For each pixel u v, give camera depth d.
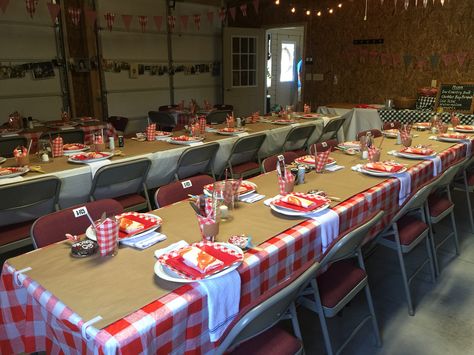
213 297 1.20
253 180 2.37
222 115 5.34
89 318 1.07
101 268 1.34
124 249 1.47
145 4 6.59
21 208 2.33
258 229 1.64
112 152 2.96
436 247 2.71
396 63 6.17
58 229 1.69
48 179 2.33
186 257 1.31
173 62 7.24
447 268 2.72
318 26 6.95
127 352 1.01
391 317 2.21
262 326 1.27
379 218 1.78
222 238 1.55
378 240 2.27
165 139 3.54
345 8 6.55
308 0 6.97
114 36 6.25
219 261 1.29
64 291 1.20
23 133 3.93
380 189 2.13
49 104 5.69
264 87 8.38
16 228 2.36
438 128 3.79
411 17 5.88
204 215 1.60
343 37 6.68
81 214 1.77
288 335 1.44
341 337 2.04
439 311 2.26
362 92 6.66
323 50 6.98
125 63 6.48
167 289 1.21
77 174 2.58
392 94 6.32
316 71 7.15
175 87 7.36
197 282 1.22
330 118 4.83
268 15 7.64
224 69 7.73
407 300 2.23
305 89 7.36
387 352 1.94
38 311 1.36
